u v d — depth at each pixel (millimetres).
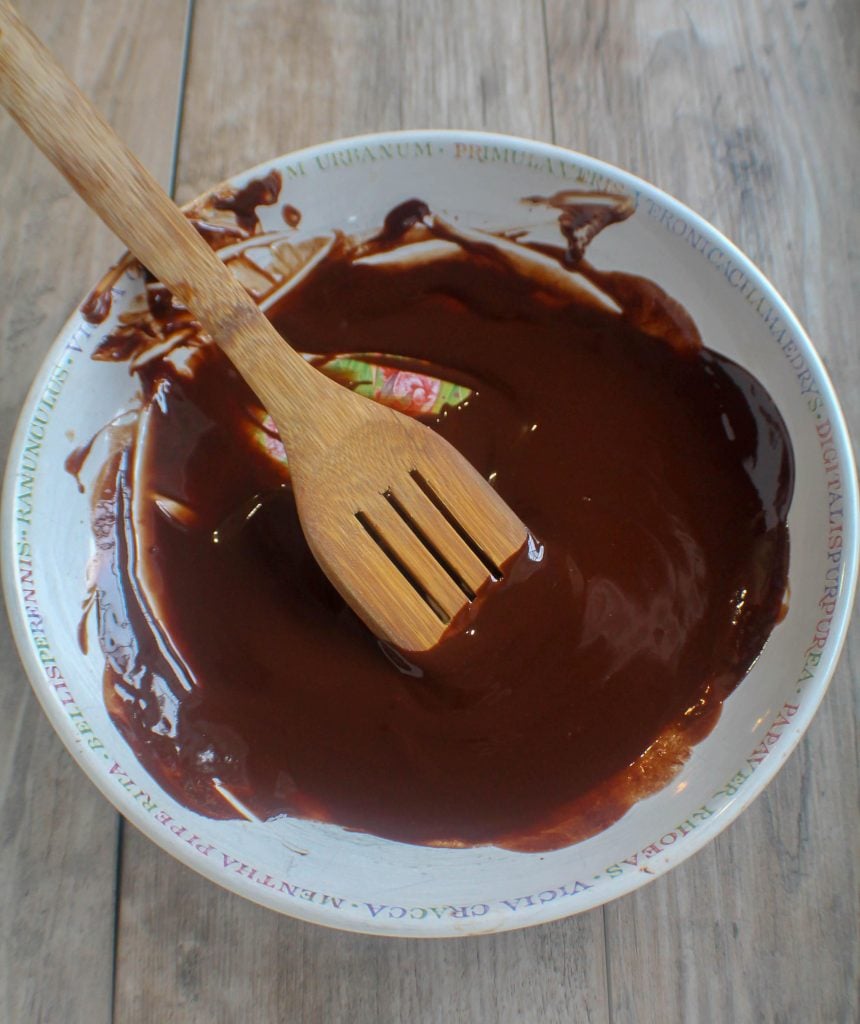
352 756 402
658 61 483
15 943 400
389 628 397
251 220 411
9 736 415
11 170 461
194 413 427
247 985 398
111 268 396
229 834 376
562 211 415
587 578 418
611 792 390
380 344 441
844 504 382
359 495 396
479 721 406
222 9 484
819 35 487
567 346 437
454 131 406
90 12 480
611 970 402
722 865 410
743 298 403
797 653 380
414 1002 398
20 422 390
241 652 414
